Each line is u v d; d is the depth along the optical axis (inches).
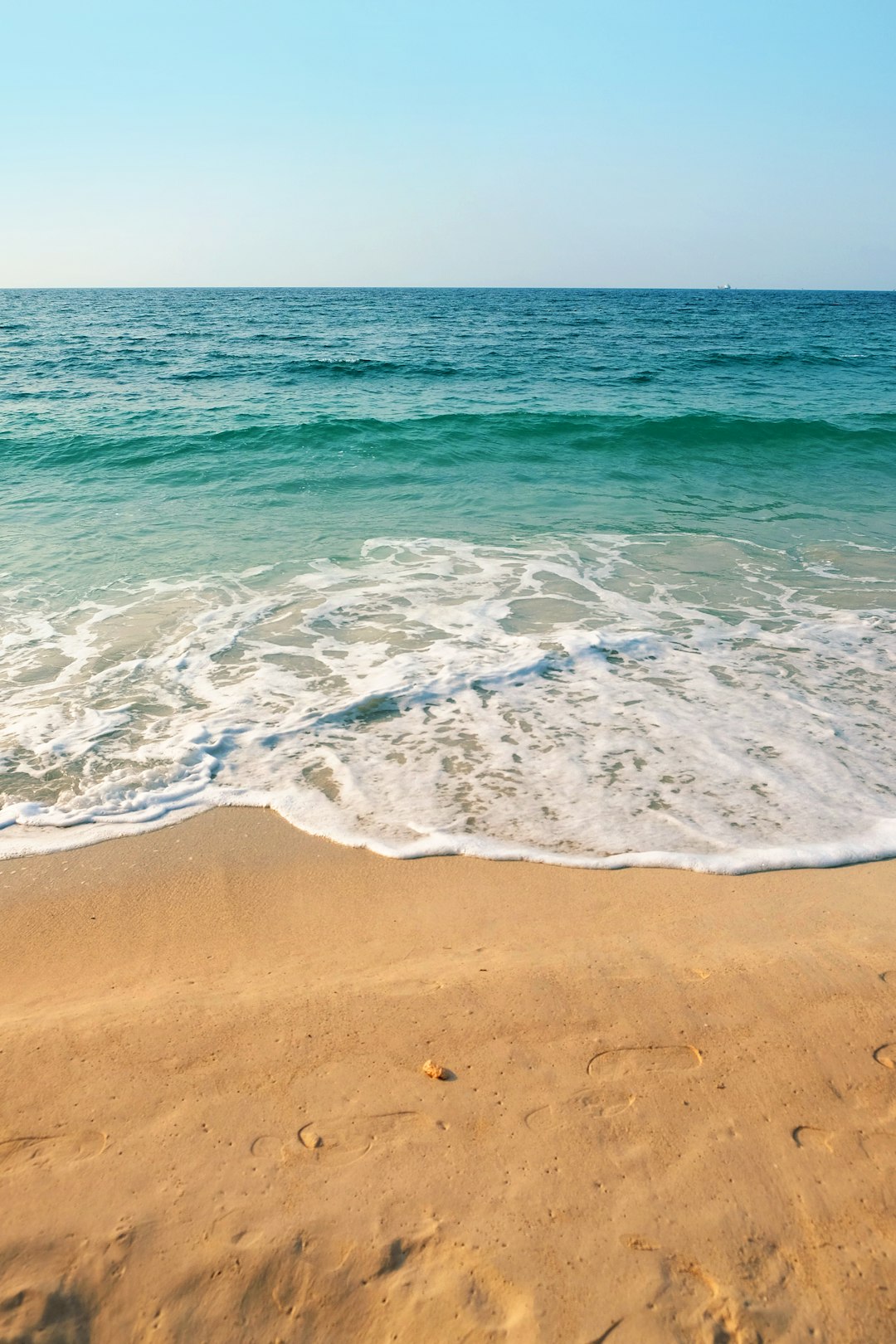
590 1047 95.3
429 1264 70.7
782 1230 74.0
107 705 195.6
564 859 141.0
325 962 114.8
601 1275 69.9
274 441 494.6
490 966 111.7
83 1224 73.4
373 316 2156.7
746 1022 99.4
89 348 1175.0
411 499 391.5
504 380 785.6
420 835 148.3
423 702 197.3
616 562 302.7
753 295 5935.0
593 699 199.2
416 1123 84.7
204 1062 92.7
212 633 237.5
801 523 356.5
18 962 116.6
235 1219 74.1
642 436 511.5
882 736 183.3
